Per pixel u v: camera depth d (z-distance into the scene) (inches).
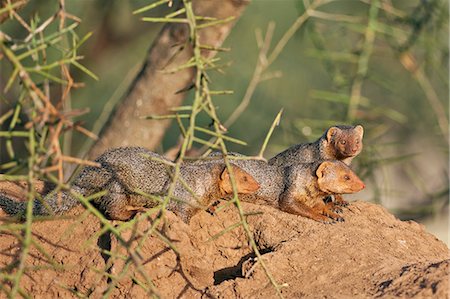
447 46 644.1
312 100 881.5
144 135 569.6
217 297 371.2
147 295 371.2
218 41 542.9
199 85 337.7
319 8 808.3
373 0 590.9
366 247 390.3
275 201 440.5
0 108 714.2
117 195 399.5
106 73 877.8
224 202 430.9
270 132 345.1
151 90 558.6
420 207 713.6
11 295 290.2
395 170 839.7
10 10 326.0
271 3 905.5
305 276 375.2
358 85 616.7
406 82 810.8
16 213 408.2
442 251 427.5
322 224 412.8
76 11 738.2
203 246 407.8
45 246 394.9
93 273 380.5
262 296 365.7
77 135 871.7
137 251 328.2
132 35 794.8
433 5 618.2
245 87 897.5
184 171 413.7
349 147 490.9
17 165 323.0
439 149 749.3
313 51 626.5
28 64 703.1
